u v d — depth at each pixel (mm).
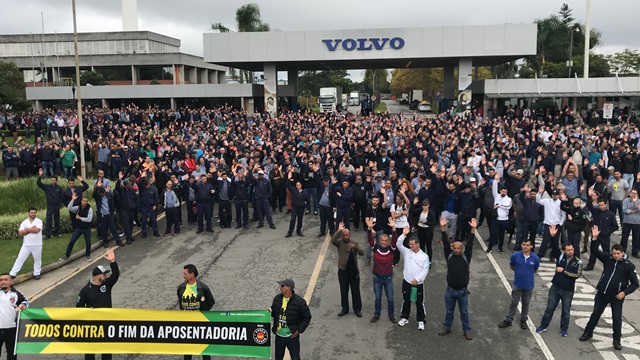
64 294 11922
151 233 17031
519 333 9719
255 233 16750
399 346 9242
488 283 12258
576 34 82688
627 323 10117
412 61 49156
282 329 7953
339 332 9812
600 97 49906
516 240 14555
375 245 10641
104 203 15352
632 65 80250
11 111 51875
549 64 74375
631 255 14148
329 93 69312
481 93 46812
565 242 13602
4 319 8102
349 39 44625
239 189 17062
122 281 12594
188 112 43344
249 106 57344
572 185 16594
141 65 74938
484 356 8844
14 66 63094
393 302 10242
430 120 36531
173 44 92562
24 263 13852
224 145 24609
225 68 88188
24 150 24297
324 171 19812
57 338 7855
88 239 14414
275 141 26391
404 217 13203
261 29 60000
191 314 7855
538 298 11406
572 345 9227
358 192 16297
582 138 25078
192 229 17438
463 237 14992
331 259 14047
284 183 19438
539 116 43219
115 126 35188
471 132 28047
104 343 7871
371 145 22391
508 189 16281
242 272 13094
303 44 45062
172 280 12586
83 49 83812
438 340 9453
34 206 19531
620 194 16156
